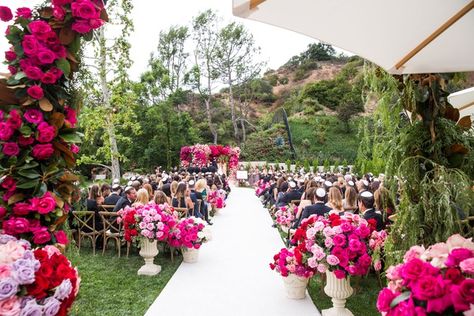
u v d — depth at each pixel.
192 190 8.95
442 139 2.20
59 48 2.16
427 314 1.41
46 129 2.13
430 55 1.87
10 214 2.17
